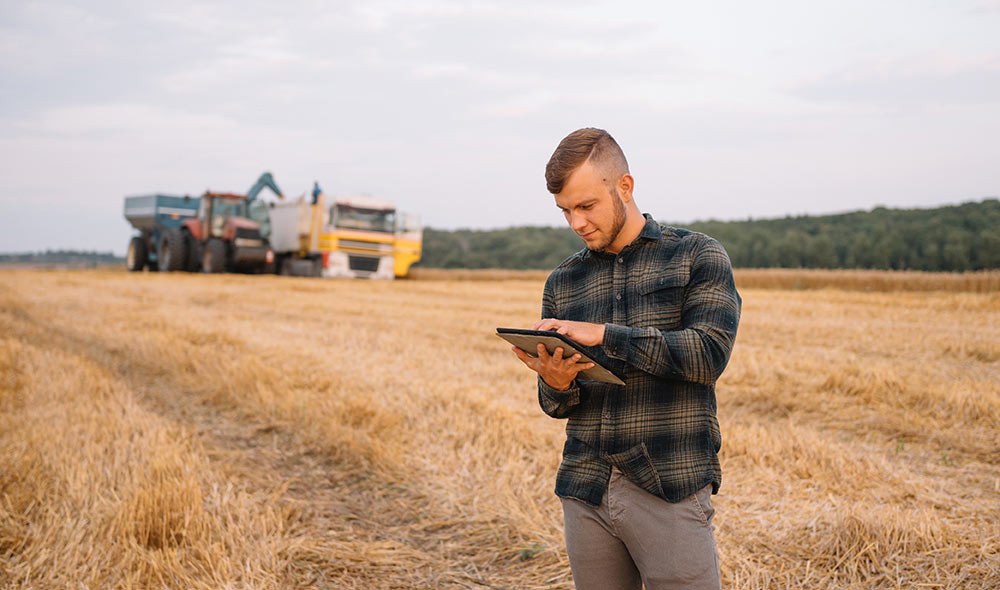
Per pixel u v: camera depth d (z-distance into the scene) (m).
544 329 2.01
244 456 5.85
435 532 4.55
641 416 2.05
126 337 11.43
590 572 2.17
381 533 4.54
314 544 4.19
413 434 6.24
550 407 2.17
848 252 79.50
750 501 4.68
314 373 8.55
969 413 6.61
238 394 7.66
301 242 29.73
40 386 7.59
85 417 6.40
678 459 2.03
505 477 5.15
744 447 5.61
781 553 4.00
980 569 3.66
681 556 2.01
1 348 9.54
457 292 22.14
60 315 14.40
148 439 5.69
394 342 11.20
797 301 18.22
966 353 9.91
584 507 2.14
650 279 2.08
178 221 31.38
